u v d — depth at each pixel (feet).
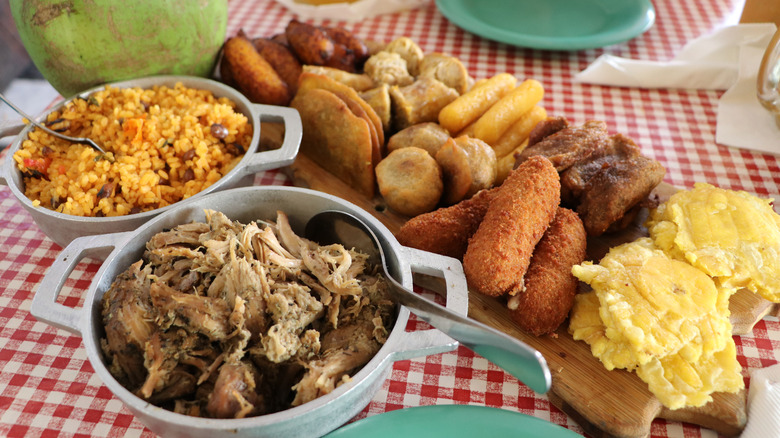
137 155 2.09
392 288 1.75
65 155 2.17
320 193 1.92
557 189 1.96
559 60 2.94
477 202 2.03
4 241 2.15
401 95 2.34
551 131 2.22
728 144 2.50
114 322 1.68
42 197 2.07
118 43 2.27
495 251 1.83
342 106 2.20
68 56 2.27
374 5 3.18
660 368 1.74
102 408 1.79
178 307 1.68
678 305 1.78
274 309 1.69
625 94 2.76
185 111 2.21
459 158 2.10
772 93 2.37
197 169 2.10
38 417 1.77
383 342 1.74
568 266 1.91
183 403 1.65
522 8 3.10
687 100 2.72
